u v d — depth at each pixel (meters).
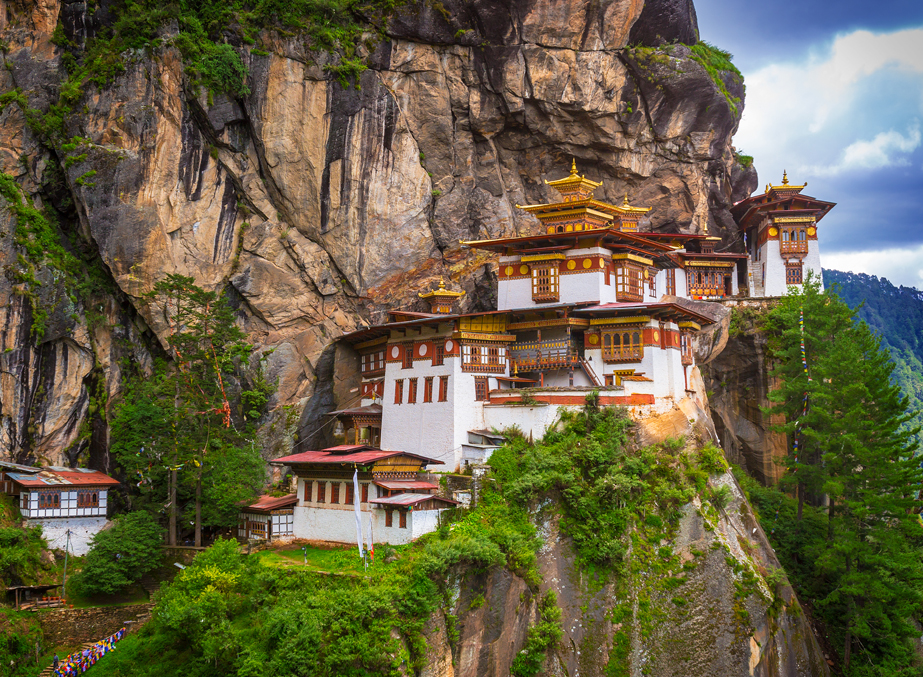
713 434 59.91
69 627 46.72
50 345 57.16
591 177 77.94
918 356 159.12
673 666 47.06
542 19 68.81
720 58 83.56
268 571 44.81
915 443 59.84
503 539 46.69
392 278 67.75
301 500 54.16
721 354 75.25
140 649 44.34
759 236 82.69
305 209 64.75
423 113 69.31
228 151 63.69
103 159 59.19
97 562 49.44
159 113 60.41
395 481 51.38
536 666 45.03
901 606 56.44
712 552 50.53
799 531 63.09
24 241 56.69
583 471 51.81
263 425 62.25
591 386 56.69
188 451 55.78
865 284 179.75
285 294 64.38
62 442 56.94
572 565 48.84
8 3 61.84
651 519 50.47
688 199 80.88
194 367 58.88
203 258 62.09
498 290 67.12
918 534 58.34
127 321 61.09
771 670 49.06
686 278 80.06
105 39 62.50
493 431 57.59
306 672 37.75
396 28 67.88
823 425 62.81
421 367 60.25
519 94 70.50
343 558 47.28
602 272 63.09
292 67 64.31
